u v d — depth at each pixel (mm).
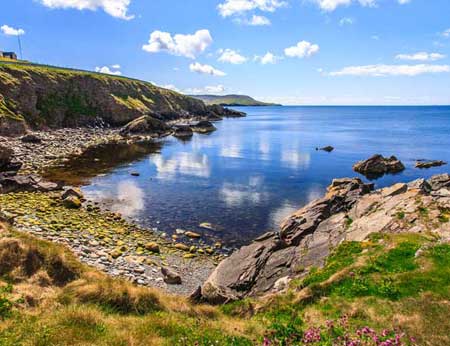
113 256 20328
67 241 21562
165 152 62188
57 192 33250
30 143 56094
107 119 92312
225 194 35969
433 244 14750
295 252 19125
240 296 16016
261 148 70000
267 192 37062
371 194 26547
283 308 12484
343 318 10367
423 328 9875
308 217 23594
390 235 17156
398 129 117812
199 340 9148
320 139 86750
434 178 35000
